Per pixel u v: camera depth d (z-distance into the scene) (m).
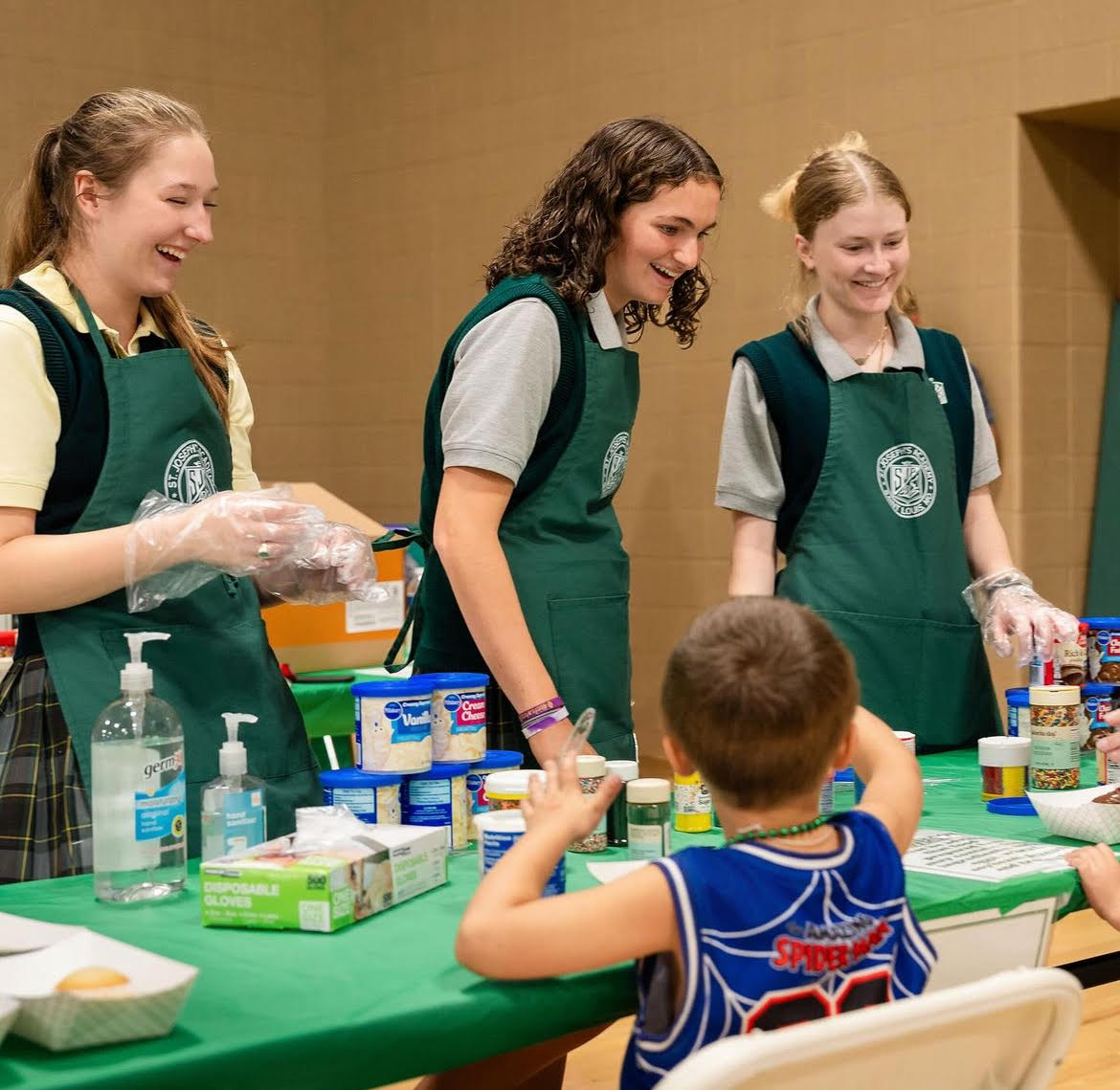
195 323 2.19
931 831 1.99
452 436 2.18
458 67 6.49
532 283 2.24
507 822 1.68
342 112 6.96
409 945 1.49
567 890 1.67
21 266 2.01
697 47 5.68
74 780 1.87
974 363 5.02
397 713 1.86
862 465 2.70
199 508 1.84
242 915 1.56
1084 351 5.07
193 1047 1.21
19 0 6.32
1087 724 2.54
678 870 1.33
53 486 1.92
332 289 7.07
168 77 6.66
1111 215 5.11
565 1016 1.37
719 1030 1.29
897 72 5.14
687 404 5.78
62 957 1.33
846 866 1.38
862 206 2.62
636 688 5.99
